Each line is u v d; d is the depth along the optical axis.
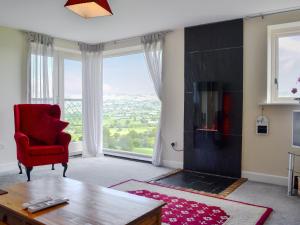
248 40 3.80
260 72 3.72
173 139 4.51
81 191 2.02
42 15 3.73
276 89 3.73
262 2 3.24
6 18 3.85
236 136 3.90
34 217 1.56
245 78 3.83
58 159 3.72
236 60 3.89
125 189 3.26
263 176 3.69
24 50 4.50
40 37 4.62
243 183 3.60
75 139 5.53
